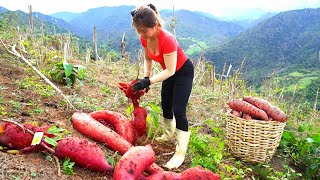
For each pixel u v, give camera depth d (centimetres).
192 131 297
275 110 280
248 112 283
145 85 221
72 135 229
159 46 214
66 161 187
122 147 219
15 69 368
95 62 592
